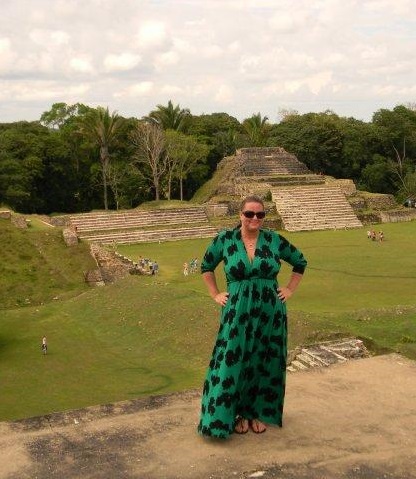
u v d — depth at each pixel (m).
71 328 29.36
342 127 85.69
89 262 40.34
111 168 74.88
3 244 40.59
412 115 89.56
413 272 37.81
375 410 5.21
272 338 4.93
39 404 19.48
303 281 35.69
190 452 4.44
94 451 4.44
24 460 4.30
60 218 60.31
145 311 28.89
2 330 29.22
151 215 63.69
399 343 17.86
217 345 4.97
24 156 68.69
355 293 32.22
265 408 4.88
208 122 91.00
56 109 88.31
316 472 4.16
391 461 4.32
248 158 78.94
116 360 24.38
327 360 16.16
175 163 76.06
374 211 67.69
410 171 81.56
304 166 80.81
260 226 5.14
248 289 4.89
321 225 63.38
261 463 4.29
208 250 5.16
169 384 20.97
